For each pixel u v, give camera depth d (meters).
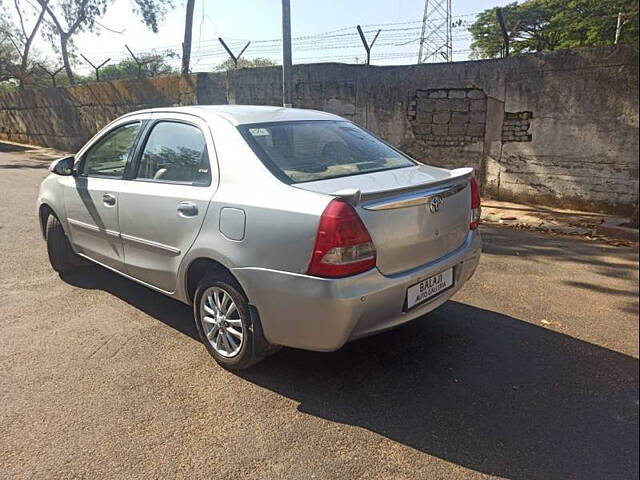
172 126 3.59
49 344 3.51
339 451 2.43
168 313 4.02
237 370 3.14
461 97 8.77
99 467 2.33
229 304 3.10
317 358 3.29
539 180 8.25
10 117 21.11
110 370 3.17
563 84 7.67
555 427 2.56
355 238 2.55
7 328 3.75
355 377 3.07
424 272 2.89
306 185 2.83
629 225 6.52
